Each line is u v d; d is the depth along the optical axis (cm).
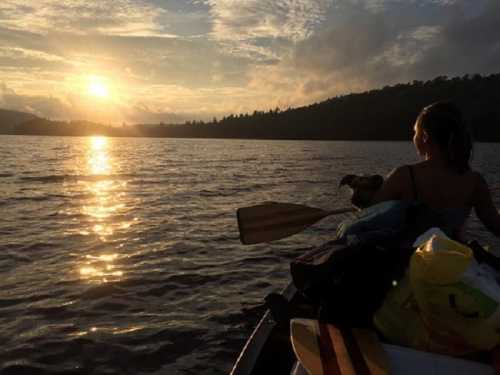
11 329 602
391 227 300
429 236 277
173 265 891
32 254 959
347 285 276
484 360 251
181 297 728
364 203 353
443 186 308
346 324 278
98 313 658
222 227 1273
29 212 1516
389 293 270
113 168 3791
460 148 303
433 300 240
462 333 240
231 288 773
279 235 404
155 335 595
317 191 2253
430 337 251
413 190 310
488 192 322
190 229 1242
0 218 1389
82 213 1503
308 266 288
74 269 855
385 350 253
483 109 17438
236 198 1952
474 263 253
